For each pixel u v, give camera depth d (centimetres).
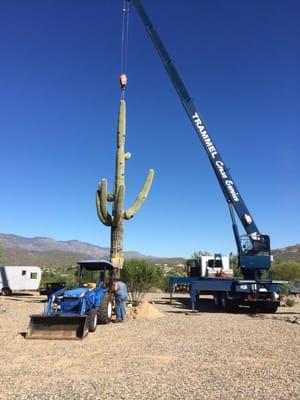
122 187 1870
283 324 1612
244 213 2344
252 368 877
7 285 3338
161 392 701
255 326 1541
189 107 2489
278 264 4300
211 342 1180
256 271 2303
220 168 2408
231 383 760
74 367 877
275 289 2200
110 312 1612
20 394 687
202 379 786
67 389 716
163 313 1966
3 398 665
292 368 879
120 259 1891
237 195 2378
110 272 1741
